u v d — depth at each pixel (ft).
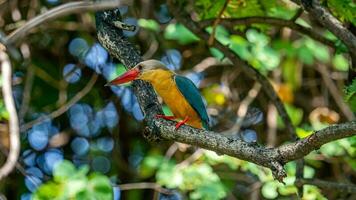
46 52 45.29
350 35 27.22
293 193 39.45
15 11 40.93
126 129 46.34
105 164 45.96
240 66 34.09
